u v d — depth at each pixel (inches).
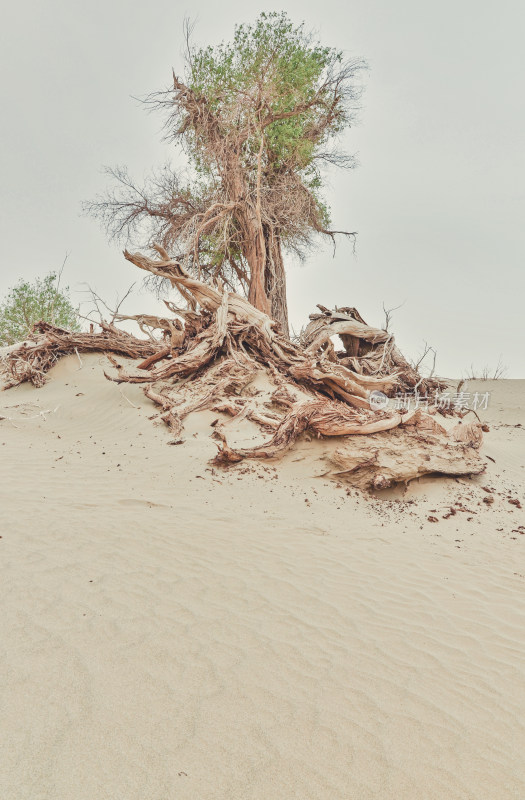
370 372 849.5
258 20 968.3
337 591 208.2
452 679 149.5
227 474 366.0
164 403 510.6
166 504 300.4
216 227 1026.7
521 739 123.9
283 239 1108.5
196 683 133.8
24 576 184.4
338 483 371.9
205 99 1015.0
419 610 196.7
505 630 183.3
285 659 152.0
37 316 1067.9
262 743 113.7
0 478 316.5
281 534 273.6
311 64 978.1
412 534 292.5
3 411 550.0
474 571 241.4
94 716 116.0
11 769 98.7
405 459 373.1
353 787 103.7
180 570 210.4
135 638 152.6
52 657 137.2
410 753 115.6
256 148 1056.2
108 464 375.2
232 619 173.9
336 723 123.9
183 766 104.3
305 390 572.4
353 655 158.9
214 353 597.0
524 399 944.9
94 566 202.1
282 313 1051.3
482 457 446.6
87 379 679.1
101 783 97.9
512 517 330.0
